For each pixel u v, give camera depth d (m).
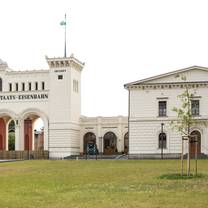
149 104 82.19
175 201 22.89
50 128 92.19
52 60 92.25
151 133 81.88
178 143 80.50
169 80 81.44
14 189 29.73
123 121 96.19
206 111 79.88
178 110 47.88
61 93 92.38
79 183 33.16
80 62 97.12
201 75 80.44
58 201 23.69
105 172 43.75
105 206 21.69
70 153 91.19
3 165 62.91
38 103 93.50
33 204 22.80
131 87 82.69
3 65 95.81
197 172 41.19
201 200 23.06
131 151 82.31
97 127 97.06
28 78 94.88
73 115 93.44
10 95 95.06
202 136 79.62
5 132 101.19
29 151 91.06
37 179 37.22
